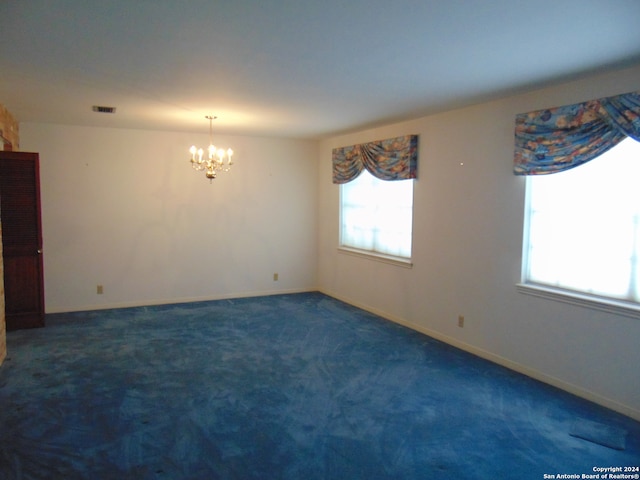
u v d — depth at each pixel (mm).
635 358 3098
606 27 2328
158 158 6090
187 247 6352
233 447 2686
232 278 6668
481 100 4039
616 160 3223
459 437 2824
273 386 3559
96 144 5773
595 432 2887
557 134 3473
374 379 3711
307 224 7098
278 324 5285
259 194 6723
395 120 5090
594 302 3303
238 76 3299
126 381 3623
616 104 3059
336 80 3391
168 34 2463
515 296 3930
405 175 5043
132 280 6094
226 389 3496
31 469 2439
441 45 2615
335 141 6586
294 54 2789
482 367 4000
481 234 4234
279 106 4344
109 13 2186
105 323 5262
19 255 4918
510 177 3936
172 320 5422
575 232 3504
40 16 2223
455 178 4500
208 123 5387
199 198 6359
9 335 4766
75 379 3652
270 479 2381
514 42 2564
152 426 2918
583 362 3408
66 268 5762
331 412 3137
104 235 5902
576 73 3170
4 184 4789
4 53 2801
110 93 3850
